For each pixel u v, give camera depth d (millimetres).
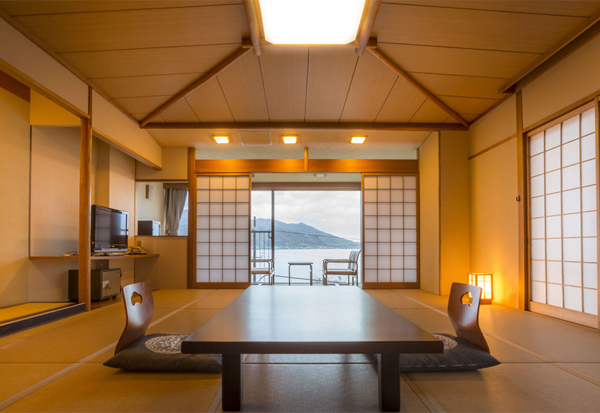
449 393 1834
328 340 1434
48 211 4480
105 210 4727
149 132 5648
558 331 3113
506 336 2943
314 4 2898
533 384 1949
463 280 5465
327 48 3740
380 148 6465
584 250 3383
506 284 4516
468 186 5555
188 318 3604
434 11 3109
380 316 1878
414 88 4441
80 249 4020
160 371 2094
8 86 4016
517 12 3041
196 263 6348
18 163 4113
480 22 3201
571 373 2111
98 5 2904
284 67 4055
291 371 2123
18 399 1749
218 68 3906
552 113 3705
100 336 2930
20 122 4160
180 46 3531
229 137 5855
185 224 9906
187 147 6371
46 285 4398
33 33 3084
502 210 4617
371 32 3373
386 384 1640
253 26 3141
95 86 4047
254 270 6578
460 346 2264
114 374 2078
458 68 3920
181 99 4656
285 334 1521
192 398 1762
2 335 2930
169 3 2973
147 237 6328
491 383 1961
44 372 2113
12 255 4004
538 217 4027
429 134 5836
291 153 6812
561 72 3586
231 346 1413
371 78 4246
